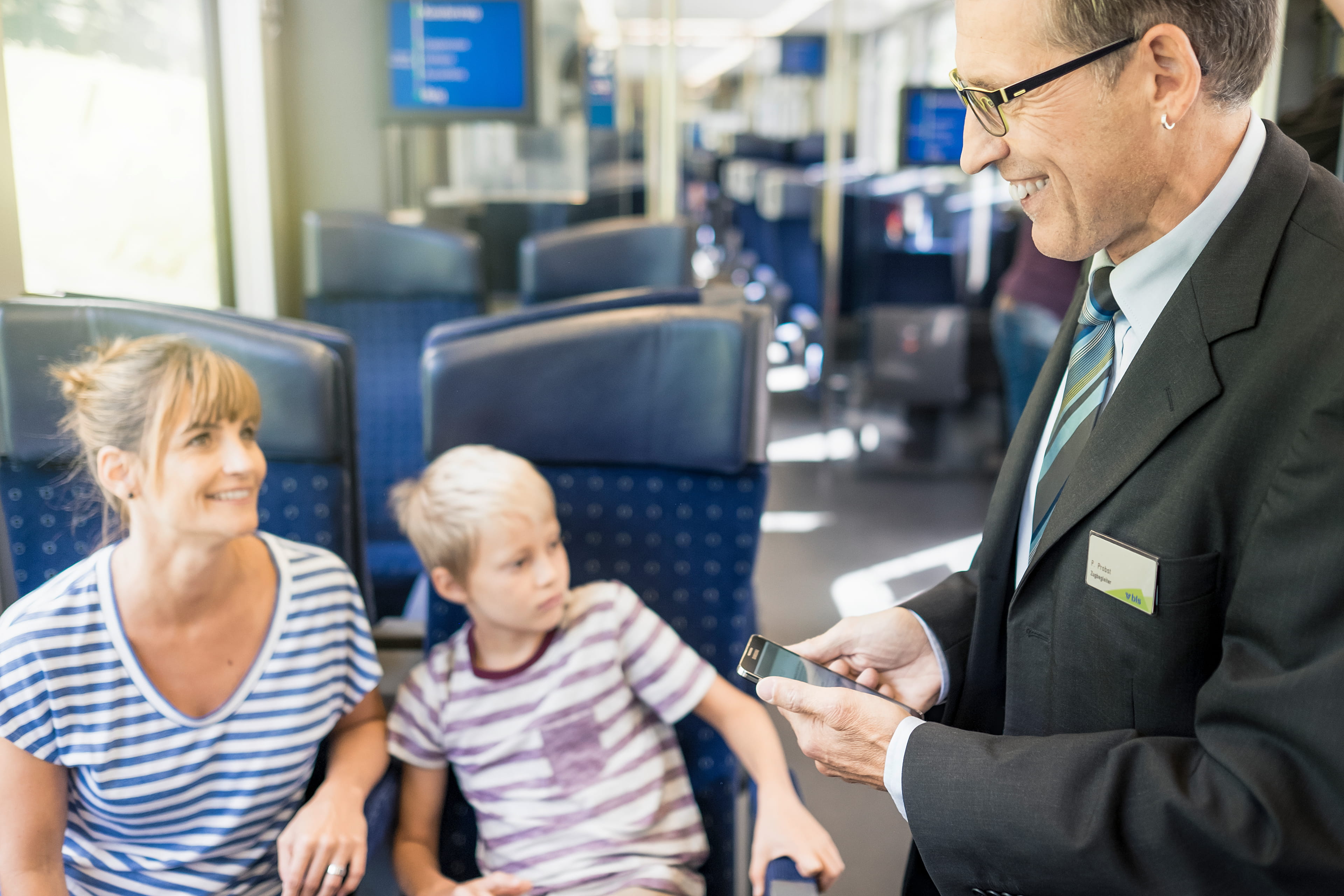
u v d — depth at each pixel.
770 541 3.88
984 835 0.73
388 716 1.28
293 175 3.24
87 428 0.99
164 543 1.00
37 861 1.00
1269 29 0.72
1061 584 0.80
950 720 1.04
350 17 3.17
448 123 3.27
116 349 1.00
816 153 5.32
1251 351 0.70
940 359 4.73
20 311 1.24
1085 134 0.73
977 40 0.75
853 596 3.33
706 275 6.07
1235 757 0.65
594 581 1.36
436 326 2.58
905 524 4.11
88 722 1.01
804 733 0.88
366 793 1.15
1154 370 0.74
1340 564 0.62
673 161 4.38
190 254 2.54
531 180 3.76
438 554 1.19
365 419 2.58
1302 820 0.62
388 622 1.64
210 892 1.09
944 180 4.57
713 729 1.34
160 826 1.07
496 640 1.25
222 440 1.00
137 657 1.02
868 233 4.67
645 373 1.29
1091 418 0.84
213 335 1.26
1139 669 0.74
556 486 1.35
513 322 1.38
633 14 4.28
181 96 2.46
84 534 1.27
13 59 1.72
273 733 1.08
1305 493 0.63
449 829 1.33
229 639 1.07
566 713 1.23
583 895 1.18
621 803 1.22
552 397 1.30
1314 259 0.70
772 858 1.11
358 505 1.39
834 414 4.94
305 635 1.12
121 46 2.13
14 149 1.66
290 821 1.15
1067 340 0.95
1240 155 0.74
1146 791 0.68
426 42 3.22
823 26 5.10
